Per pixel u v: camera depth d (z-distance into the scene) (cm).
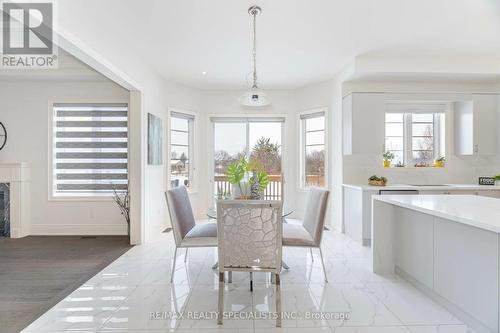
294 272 289
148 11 267
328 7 262
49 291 247
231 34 315
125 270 295
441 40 332
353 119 403
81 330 190
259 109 537
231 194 341
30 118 439
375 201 287
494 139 415
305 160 532
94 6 256
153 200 425
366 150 404
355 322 199
